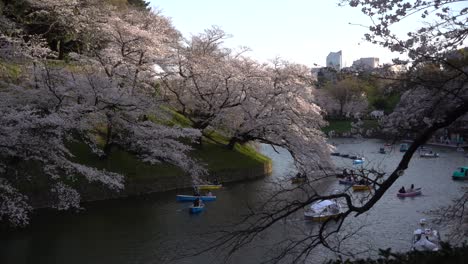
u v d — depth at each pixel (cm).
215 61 4300
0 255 1934
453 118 756
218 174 3909
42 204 2722
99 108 2833
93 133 3472
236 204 2997
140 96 3177
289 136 3888
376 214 2639
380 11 800
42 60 2972
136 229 2391
